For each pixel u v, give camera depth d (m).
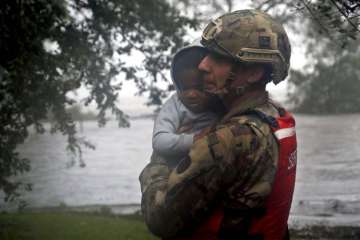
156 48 9.28
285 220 1.89
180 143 2.32
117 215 11.33
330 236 10.06
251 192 1.76
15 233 8.34
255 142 1.76
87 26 8.88
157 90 9.36
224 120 1.86
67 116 8.44
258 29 1.82
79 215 10.48
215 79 1.86
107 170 23.50
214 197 1.77
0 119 7.89
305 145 29.14
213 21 1.88
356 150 25.70
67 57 8.05
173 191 1.77
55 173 22.56
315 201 14.00
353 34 4.04
